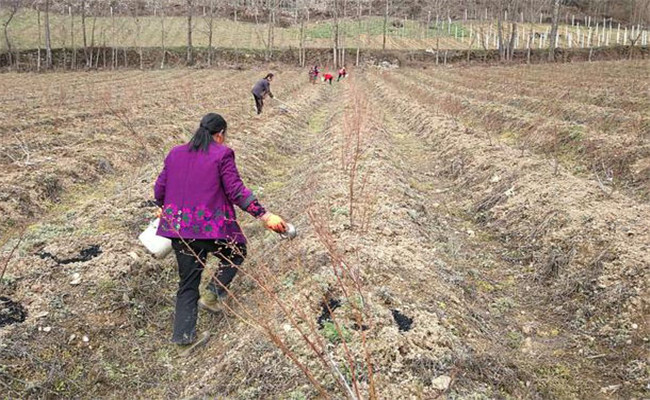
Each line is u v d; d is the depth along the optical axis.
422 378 3.35
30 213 7.34
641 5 55.94
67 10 66.75
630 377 3.80
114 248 5.33
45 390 3.66
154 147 11.49
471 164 9.38
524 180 7.57
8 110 14.80
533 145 10.76
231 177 3.76
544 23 75.69
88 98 18.80
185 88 22.14
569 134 10.21
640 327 4.24
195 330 4.12
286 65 51.78
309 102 20.38
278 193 8.36
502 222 6.88
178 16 72.12
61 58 49.28
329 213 6.06
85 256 5.28
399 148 12.20
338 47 56.41
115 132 12.20
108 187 8.92
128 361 4.06
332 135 11.80
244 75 36.47
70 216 6.71
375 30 68.69
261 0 78.88
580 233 5.58
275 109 16.58
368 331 3.63
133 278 4.92
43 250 5.34
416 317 3.93
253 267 4.92
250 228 6.26
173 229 3.76
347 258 4.65
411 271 4.74
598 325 4.43
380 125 13.88
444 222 7.14
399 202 6.77
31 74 37.03
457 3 77.12
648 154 8.25
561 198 6.54
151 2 73.00
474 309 4.58
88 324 4.31
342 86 31.91
